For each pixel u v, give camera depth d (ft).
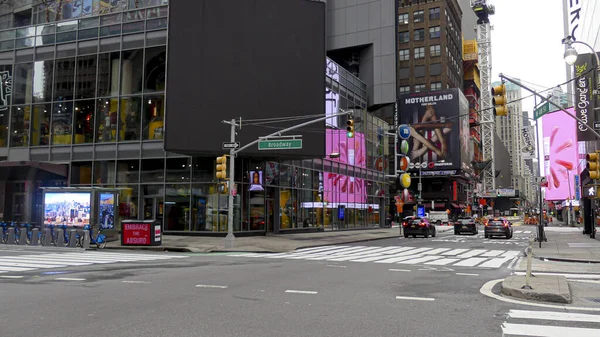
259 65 95.91
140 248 77.20
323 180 134.00
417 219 124.67
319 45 100.01
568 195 265.95
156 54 101.86
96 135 103.91
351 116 72.49
